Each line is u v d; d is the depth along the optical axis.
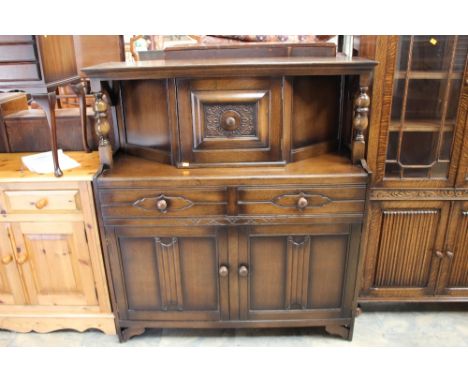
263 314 1.58
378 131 1.48
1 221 1.49
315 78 1.46
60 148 1.79
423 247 1.63
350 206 1.40
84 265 1.55
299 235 1.45
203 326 1.61
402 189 1.54
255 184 1.37
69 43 1.54
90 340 1.68
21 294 1.62
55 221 1.49
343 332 1.64
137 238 1.46
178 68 1.29
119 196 1.40
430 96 1.47
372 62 1.28
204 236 1.45
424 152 1.53
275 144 1.42
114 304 1.58
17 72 1.34
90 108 1.83
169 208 1.40
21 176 1.45
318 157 1.54
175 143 1.43
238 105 1.38
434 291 1.70
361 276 1.55
